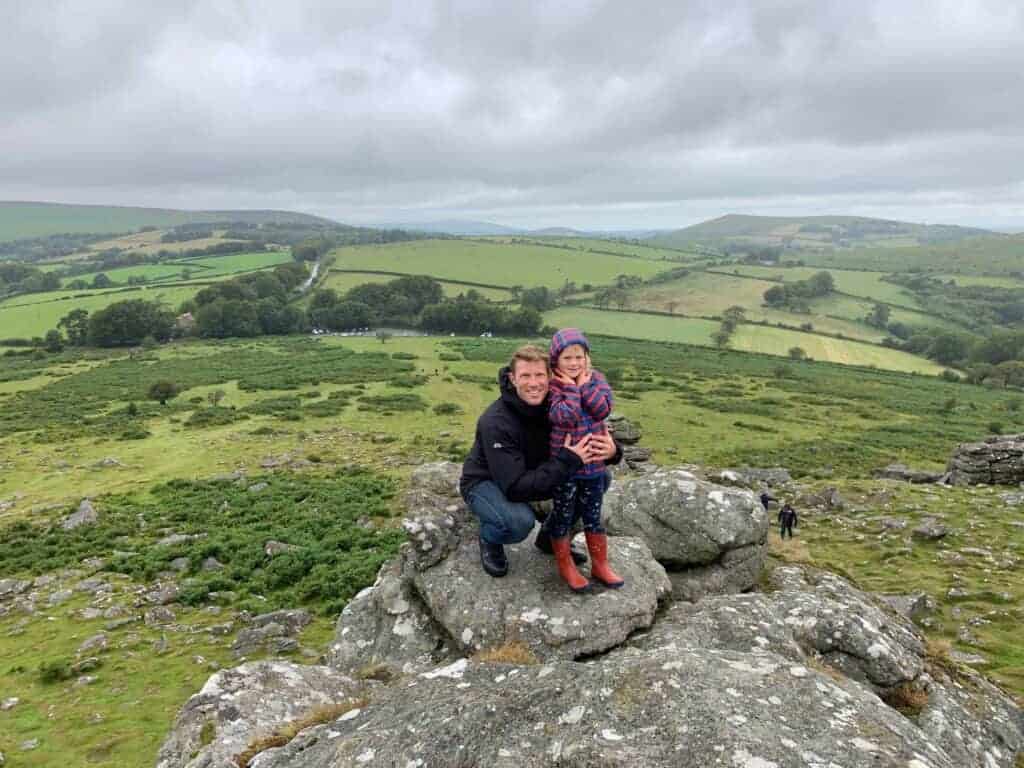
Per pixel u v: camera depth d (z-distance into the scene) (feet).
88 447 193.67
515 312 603.26
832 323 652.07
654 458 199.52
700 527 30.91
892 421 281.54
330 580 83.76
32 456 182.50
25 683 60.18
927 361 524.93
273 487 138.51
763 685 15.35
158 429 220.02
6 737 50.62
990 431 257.14
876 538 91.56
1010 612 61.67
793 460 195.42
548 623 22.76
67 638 70.64
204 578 87.40
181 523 117.60
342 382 324.19
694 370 410.72
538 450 22.25
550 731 14.92
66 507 130.11
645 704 14.83
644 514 31.99
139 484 149.79
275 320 570.46
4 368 385.70
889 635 25.79
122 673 61.26
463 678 19.34
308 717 20.42
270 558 94.63
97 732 50.65
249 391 300.40
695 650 17.52
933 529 89.56
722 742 13.09
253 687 23.54
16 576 95.40
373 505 121.39
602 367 397.60
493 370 377.30
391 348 467.52
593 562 24.52
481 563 26.18
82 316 514.27
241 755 19.03
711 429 248.32
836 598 30.78
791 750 12.85
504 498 23.24
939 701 21.93
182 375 345.31
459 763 14.67
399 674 24.82
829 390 360.89
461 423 238.07
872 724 14.05
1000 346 492.95
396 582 29.12
